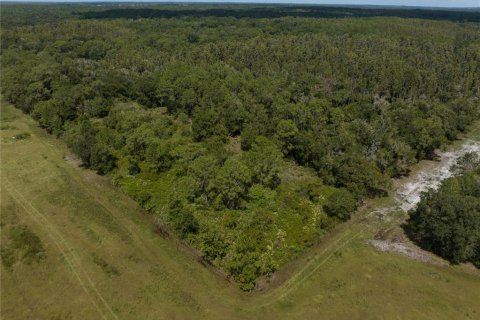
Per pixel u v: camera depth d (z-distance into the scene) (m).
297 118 91.94
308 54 148.75
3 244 55.09
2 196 66.62
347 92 109.44
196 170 67.81
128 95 115.00
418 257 57.22
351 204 65.19
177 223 60.56
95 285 49.16
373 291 50.69
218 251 56.16
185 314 46.41
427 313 47.47
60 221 61.00
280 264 54.97
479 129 108.75
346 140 80.56
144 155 78.12
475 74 132.25
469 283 52.75
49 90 112.62
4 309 45.19
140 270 52.66
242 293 51.06
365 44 164.62
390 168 79.12
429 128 88.69
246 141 86.12
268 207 65.06
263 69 131.88
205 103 102.19
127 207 67.62
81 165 81.50
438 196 58.12
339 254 57.28
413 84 117.12
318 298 49.69
